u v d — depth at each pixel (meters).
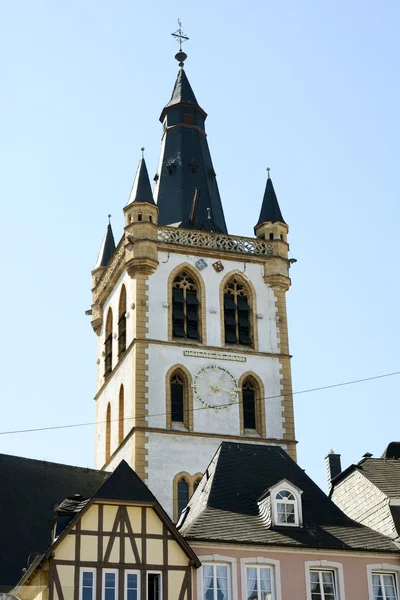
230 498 55.66
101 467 80.88
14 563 61.84
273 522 53.72
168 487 72.75
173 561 50.47
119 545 50.16
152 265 78.75
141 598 49.50
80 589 49.03
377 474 62.56
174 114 92.31
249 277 81.50
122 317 81.00
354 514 61.88
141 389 75.12
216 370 77.31
